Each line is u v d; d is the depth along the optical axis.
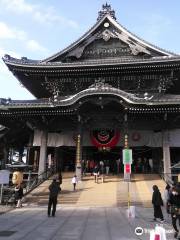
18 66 41.41
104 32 45.00
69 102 36.31
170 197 14.37
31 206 26.16
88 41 45.06
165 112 36.00
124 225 17.08
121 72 40.97
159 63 39.19
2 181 26.31
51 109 37.38
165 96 39.84
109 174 40.09
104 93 35.06
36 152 43.38
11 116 39.22
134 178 36.12
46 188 32.66
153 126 39.56
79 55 44.53
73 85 43.31
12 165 38.09
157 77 41.25
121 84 42.41
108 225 17.02
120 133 39.97
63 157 45.84
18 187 27.91
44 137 39.72
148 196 28.72
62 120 40.69
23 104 37.41
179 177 31.92
